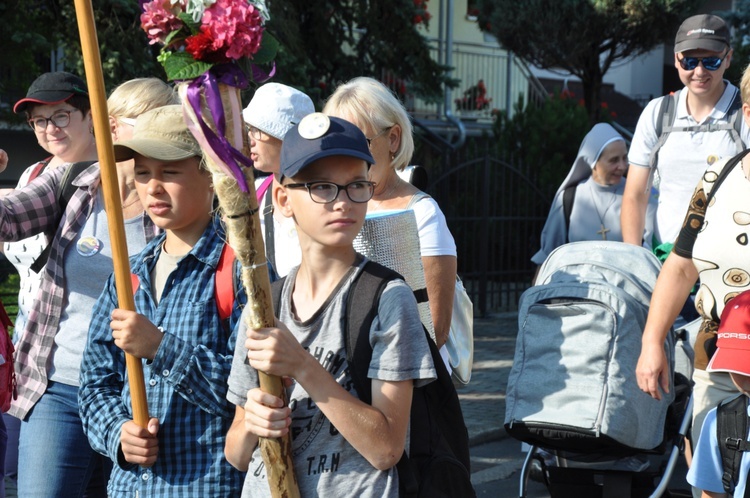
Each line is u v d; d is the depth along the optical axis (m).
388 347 3.03
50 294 4.60
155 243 3.93
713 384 4.66
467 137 23.12
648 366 4.67
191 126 2.93
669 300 4.70
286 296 3.27
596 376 5.19
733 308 3.94
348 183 3.07
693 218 4.60
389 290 3.10
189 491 3.58
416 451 3.17
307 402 3.12
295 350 2.95
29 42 10.29
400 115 4.55
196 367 3.52
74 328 4.56
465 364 4.96
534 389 5.30
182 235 3.84
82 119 5.31
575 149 17.86
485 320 14.72
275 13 11.73
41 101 5.16
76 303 4.59
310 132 3.05
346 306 3.11
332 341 3.09
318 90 11.98
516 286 16.03
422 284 4.13
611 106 28.83
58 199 4.62
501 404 9.38
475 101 24.12
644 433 5.18
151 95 4.73
